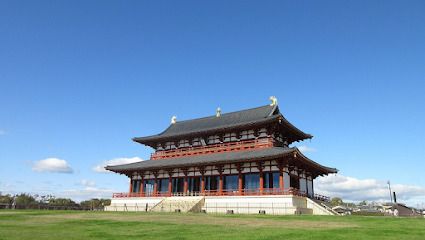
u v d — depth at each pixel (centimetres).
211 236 2317
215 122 8075
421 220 3697
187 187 6650
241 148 6644
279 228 2805
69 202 9825
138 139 7981
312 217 4041
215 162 6016
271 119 6297
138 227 2938
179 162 6625
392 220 3672
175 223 3275
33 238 2222
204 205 6084
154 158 7788
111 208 7269
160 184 7100
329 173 7300
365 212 7569
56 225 3122
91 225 3125
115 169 7312
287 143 7406
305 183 6688
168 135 7594
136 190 7419
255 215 4425
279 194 5447
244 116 7744
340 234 2414
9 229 2742
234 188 6106
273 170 5753
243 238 2212
